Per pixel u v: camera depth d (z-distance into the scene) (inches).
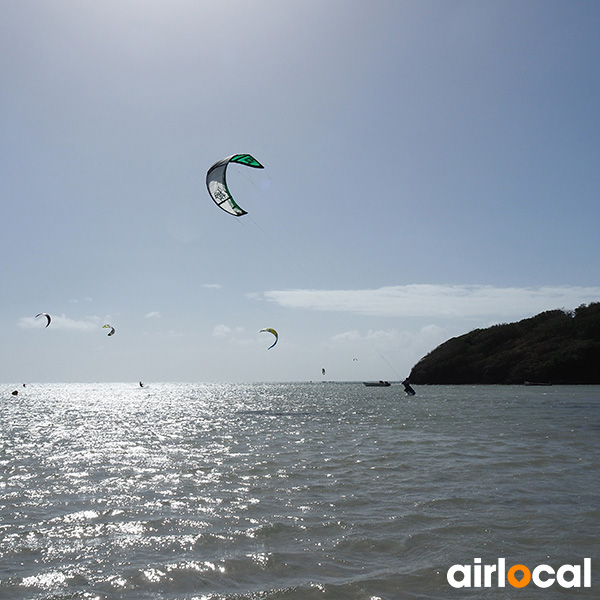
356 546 335.3
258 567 301.1
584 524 374.9
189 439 961.5
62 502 461.7
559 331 4124.0
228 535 361.1
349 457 700.0
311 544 339.9
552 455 681.0
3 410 2126.0
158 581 282.0
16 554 328.5
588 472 564.1
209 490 505.4
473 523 380.2
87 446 871.7
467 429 1027.3
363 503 444.8
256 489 506.9
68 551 333.4
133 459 713.6
